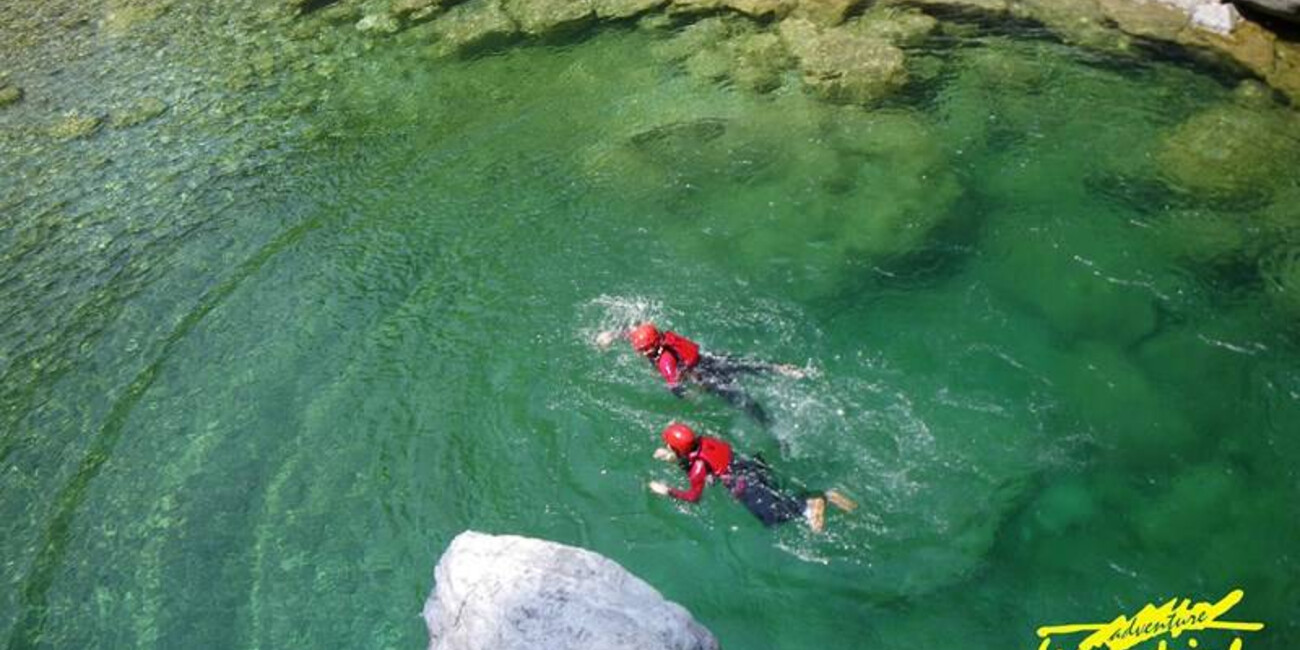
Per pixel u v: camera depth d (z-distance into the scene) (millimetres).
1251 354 8570
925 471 7664
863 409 8211
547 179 11625
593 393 8625
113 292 10930
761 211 10711
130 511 8367
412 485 8148
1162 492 7477
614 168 11625
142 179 12820
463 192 11625
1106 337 8828
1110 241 9898
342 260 10820
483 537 6727
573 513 7699
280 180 12391
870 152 11453
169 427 9109
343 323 9945
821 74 12875
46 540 8242
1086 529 7215
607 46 14227
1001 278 9562
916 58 12992
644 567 7242
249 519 8086
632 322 9383
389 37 15398
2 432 9375
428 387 9023
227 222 11766
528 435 8391
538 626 5789
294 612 7312
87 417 9383
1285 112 11281
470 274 10320
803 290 9617
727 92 12797
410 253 10766
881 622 6738
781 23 14102
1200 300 9141
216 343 9977
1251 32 12648
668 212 10828
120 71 15570
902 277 9672
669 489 7535
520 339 9383
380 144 12805
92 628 7445
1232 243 9695
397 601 7289
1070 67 12492
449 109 13336
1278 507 7336
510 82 13727
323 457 8531
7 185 13062
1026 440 7898
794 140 11781
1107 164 10898
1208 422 8008
